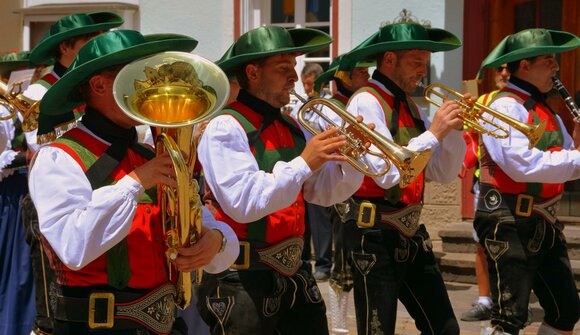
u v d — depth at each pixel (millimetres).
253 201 3260
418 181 4203
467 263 7586
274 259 3506
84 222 2521
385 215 4117
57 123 3023
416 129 4281
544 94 4777
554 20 8305
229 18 9117
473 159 6035
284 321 3607
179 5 9258
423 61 4289
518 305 4527
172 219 2654
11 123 4773
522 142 4434
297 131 3666
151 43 2676
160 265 2791
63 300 2727
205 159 3402
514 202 4578
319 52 8977
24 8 9617
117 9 9344
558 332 4625
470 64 8375
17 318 4848
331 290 5320
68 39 4531
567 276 4562
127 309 2719
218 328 3510
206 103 2588
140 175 2570
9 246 4867
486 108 4137
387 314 4062
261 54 3527
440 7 8438
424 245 4176
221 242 2840
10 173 4848
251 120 3531
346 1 8711
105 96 2729
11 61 5617
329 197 3656
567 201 8258
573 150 4559
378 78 4301
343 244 4246
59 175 2617
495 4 8375
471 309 6344
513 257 4547
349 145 3455
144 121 2443
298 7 9078
